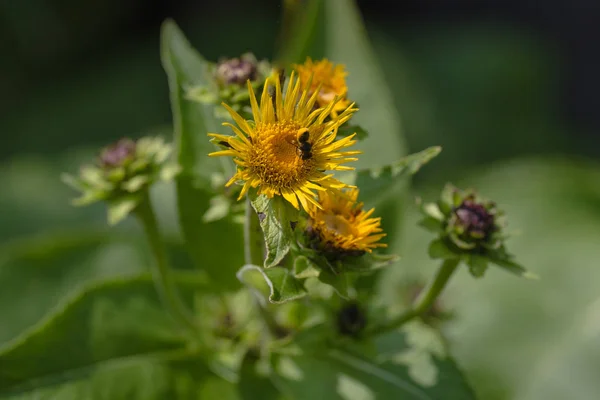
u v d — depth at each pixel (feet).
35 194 3.58
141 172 1.97
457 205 1.87
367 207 2.07
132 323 2.15
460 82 4.95
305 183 1.68
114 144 2.01
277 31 5.24
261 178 1.68
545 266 3.02
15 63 4.99
